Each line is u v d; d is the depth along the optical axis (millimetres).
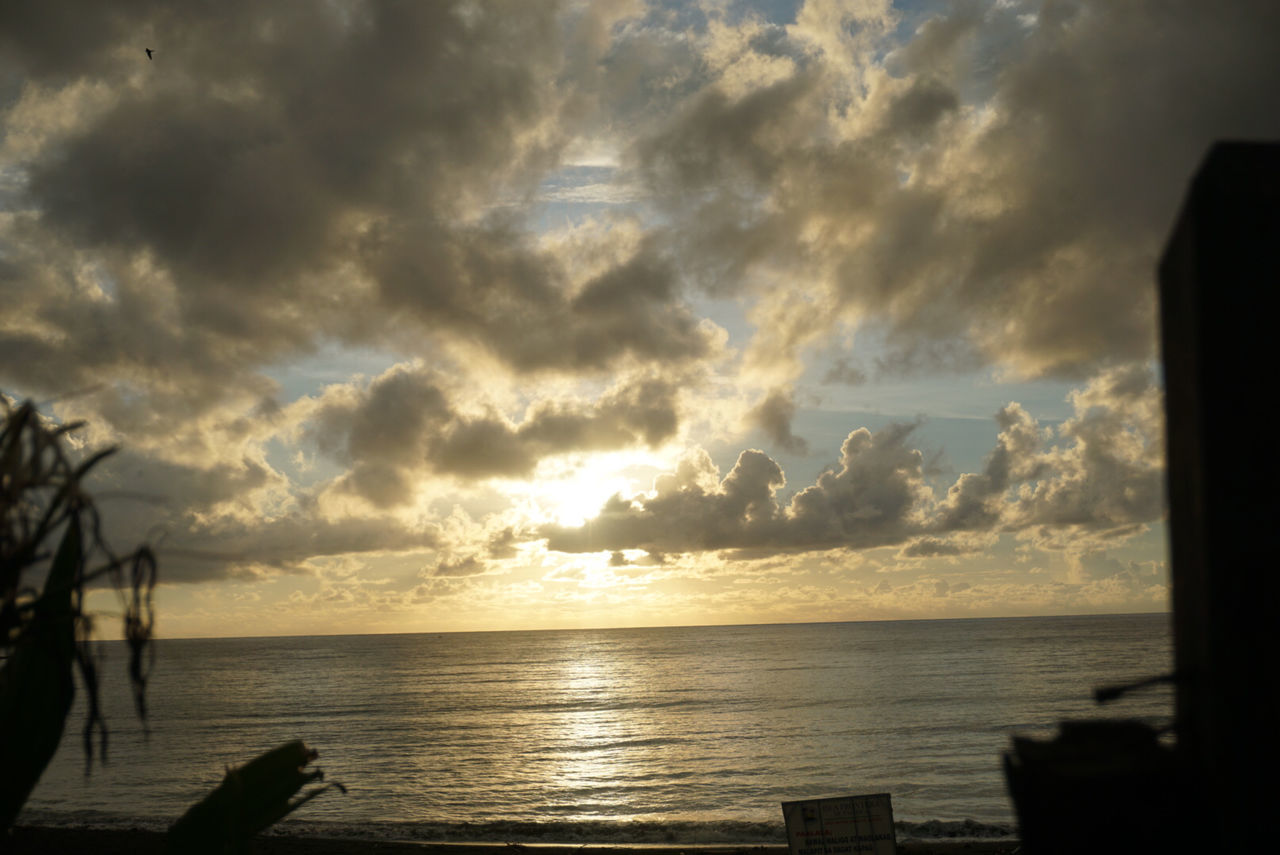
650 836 25172
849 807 9281
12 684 1849
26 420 1837
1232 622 1564
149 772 45969
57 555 1884
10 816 1858
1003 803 32469
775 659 167250
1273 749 1522
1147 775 1718
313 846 20734
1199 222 1646
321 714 81438
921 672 119000
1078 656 146375
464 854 20109
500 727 68062
